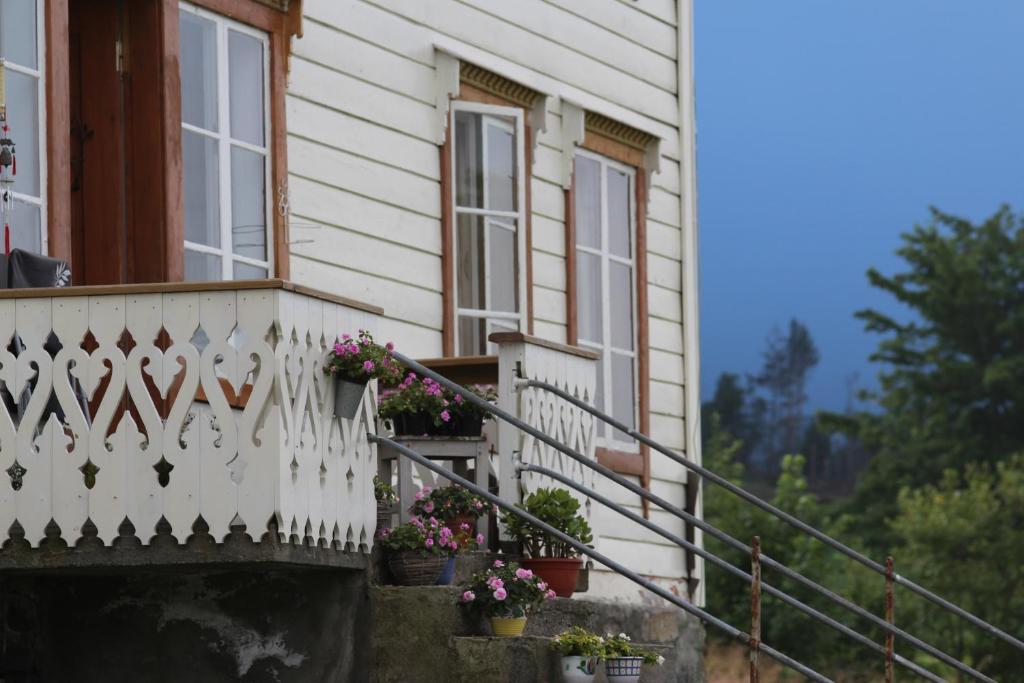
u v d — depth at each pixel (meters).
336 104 13.82
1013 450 51.66
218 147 12.60
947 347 54.00
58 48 11.23
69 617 10.80
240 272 12.74
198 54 12.50
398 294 14.30
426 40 14.84
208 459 9.80
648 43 17.69
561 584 12.08
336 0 13.92
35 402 9.91
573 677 10.88
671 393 17.61
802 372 118.19
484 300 15.25
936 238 55.12
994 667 33.50
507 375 12.45
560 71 16.38
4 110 10.57
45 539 9.91
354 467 10.63
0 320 9.97
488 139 15.41
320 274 13.50
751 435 110.62
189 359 9.88
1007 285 53.75
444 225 14.84
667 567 17.17
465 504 11.91
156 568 10.01
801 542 34.25
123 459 9.84
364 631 10.69
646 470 16.95
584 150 16.64
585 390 13.32
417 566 10.89
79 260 12.03
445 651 10.62
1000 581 34.66
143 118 12.03
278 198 13.06
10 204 10.55
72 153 12.09
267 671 10.62
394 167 14.38
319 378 10.28
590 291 16.62
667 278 17.72
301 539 9.96
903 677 32.75
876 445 54.38
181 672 10.68
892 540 50.12
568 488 12.96
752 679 11.45
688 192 18.06
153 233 11.97
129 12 12.11
